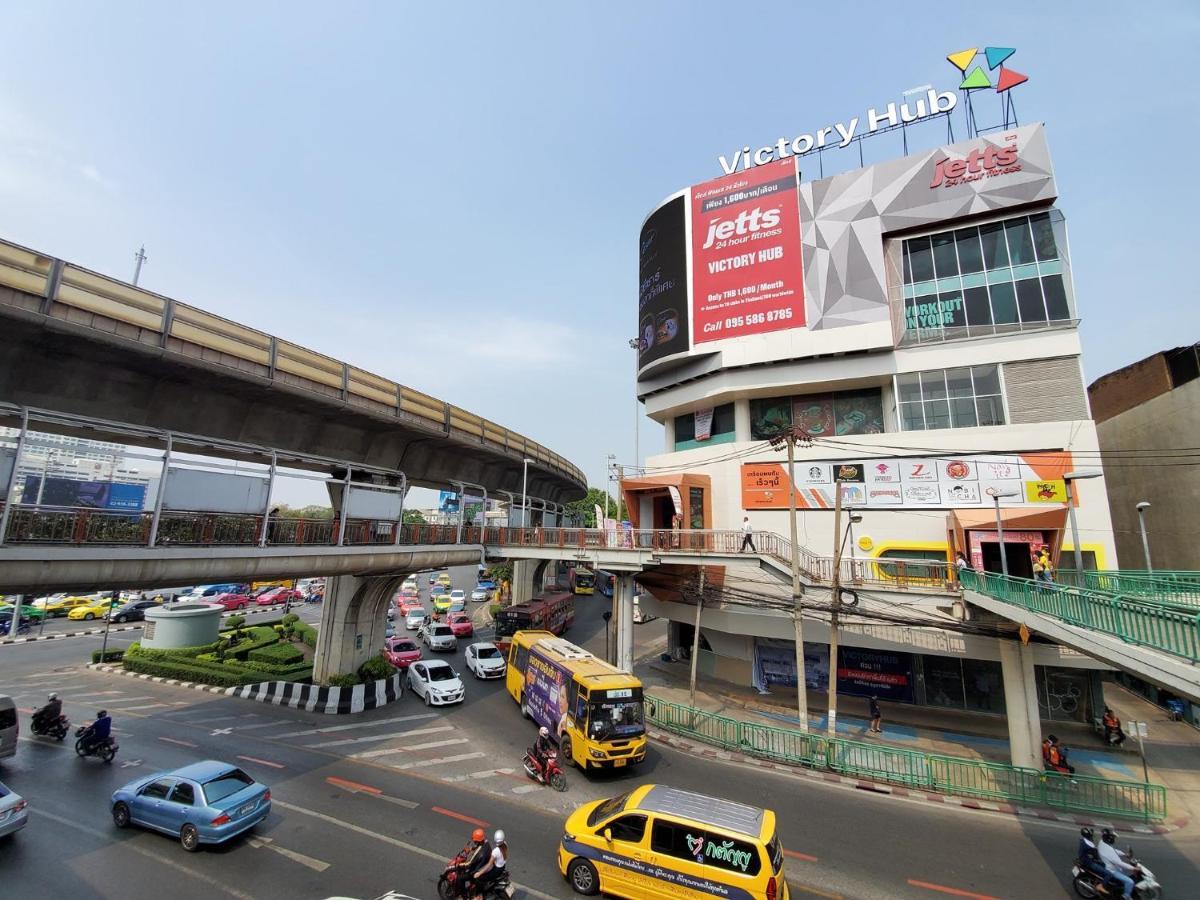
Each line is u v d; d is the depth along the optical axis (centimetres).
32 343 1170
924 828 1271
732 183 3092
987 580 1620
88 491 1143
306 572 1706
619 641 2441
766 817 921
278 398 1688
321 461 1847
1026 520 2050
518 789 1419
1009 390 2339
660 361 3216
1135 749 1902
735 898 829
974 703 2269
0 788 1094
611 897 943
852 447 2561
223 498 1443
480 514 3216
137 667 2705
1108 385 3078
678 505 2638
